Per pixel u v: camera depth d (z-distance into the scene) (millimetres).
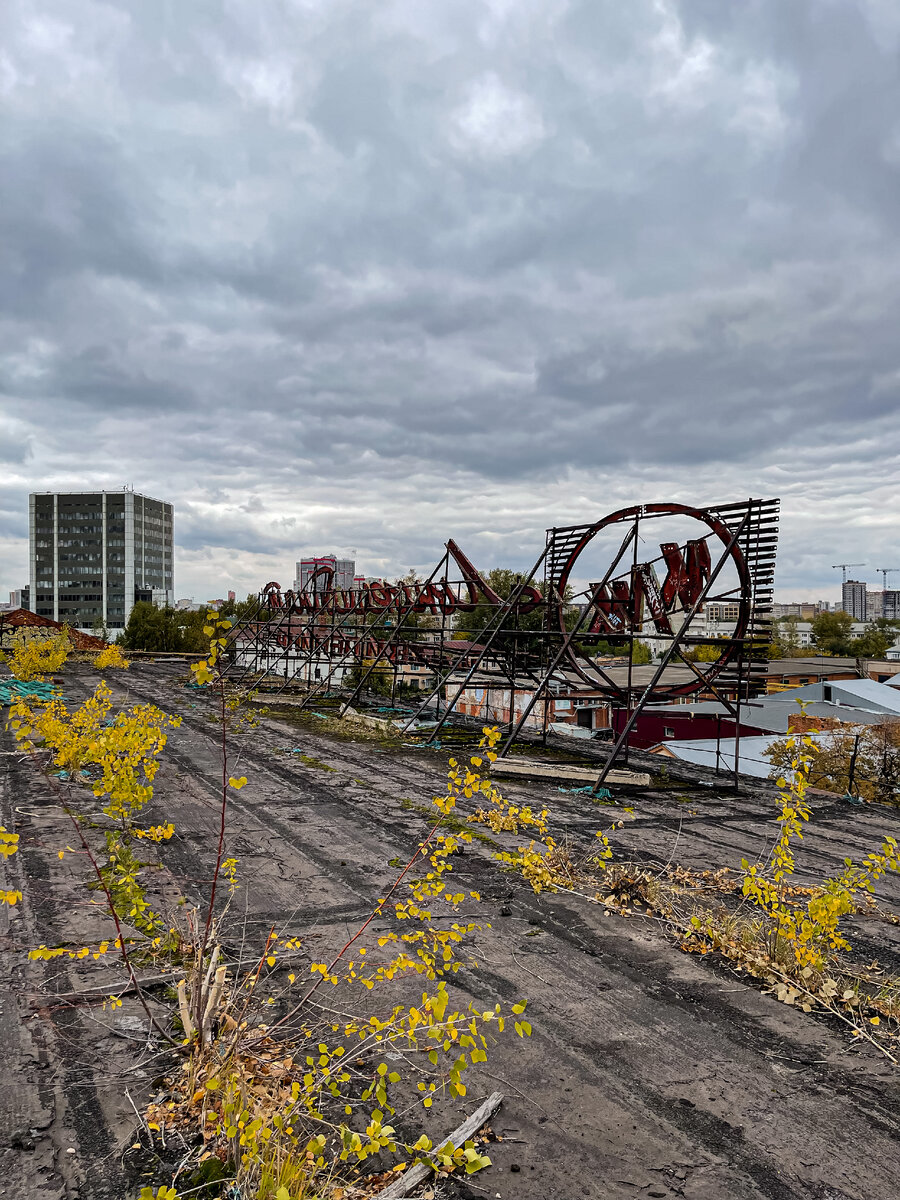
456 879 8672
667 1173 3951
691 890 8469
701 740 26656
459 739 19516
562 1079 4805
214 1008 4816
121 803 5426
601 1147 4148
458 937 4785
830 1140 4277
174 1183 3682
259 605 36469
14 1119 4172
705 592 14227
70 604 133125
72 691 27766
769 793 14352
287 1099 4172
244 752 17031
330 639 28578
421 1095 4570
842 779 21438
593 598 15688
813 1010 5863
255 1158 3414
